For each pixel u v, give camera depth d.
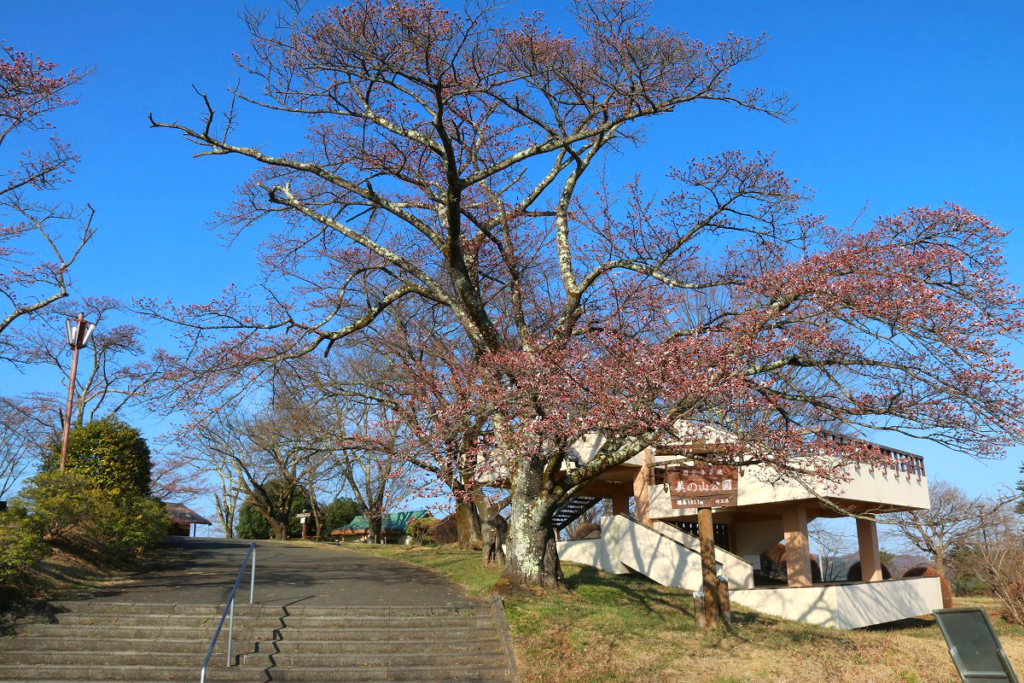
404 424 17.92
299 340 17.14
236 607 14.40
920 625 24.97
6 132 18.02
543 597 15.82
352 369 23.50
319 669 12.38
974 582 36.12
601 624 14.61
